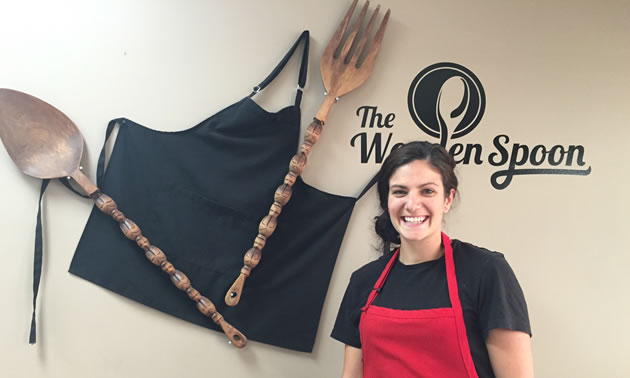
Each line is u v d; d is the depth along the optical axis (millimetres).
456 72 2287
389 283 1680
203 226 2164
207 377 2166
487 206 2281
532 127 2289
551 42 2301
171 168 2164
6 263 2082
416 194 1545
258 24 2227
